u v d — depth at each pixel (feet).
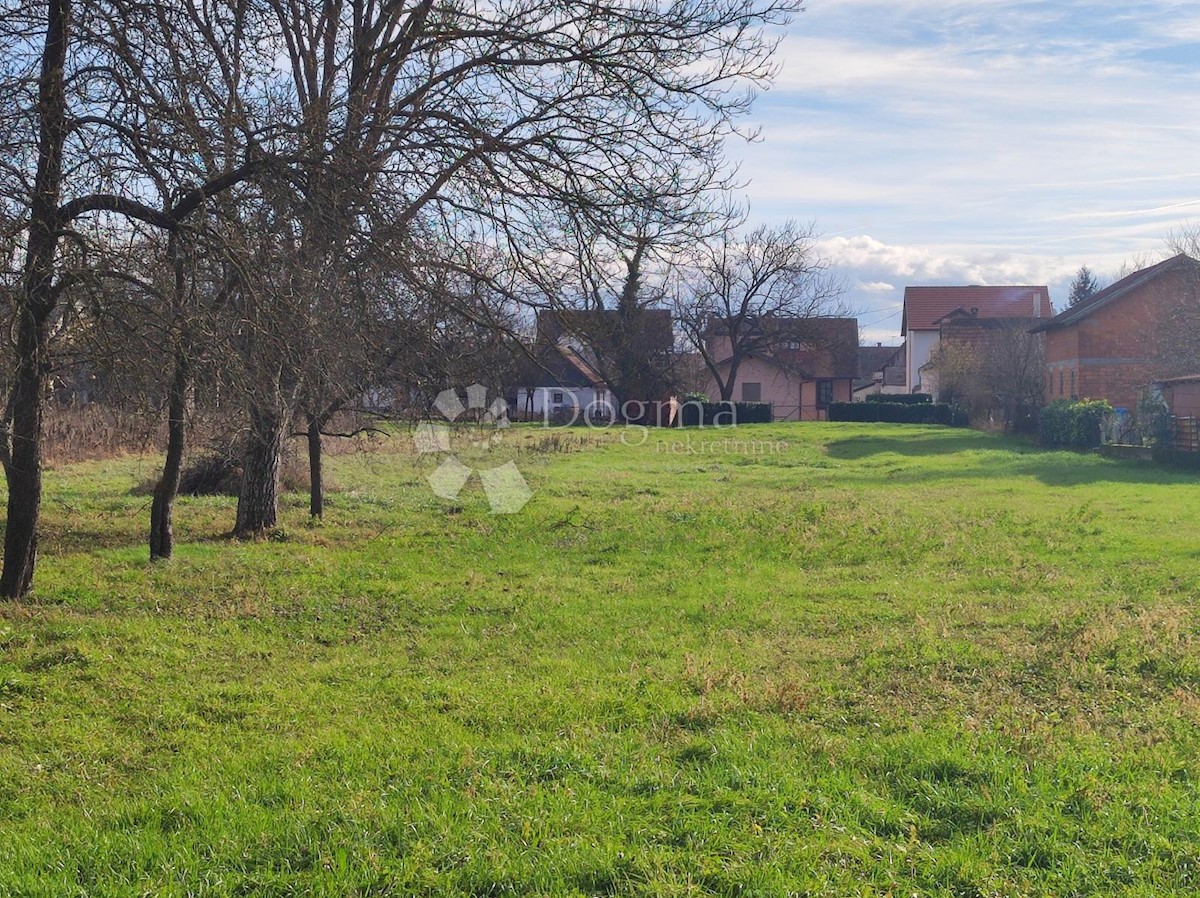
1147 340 135.64
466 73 36.27
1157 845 16.66
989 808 18.19
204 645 33.12
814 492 81.82
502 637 34.91
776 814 17.94
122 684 28.48
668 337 162.30
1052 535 54.03
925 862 16.26
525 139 34.35
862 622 36.06
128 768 22.68
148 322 31.53
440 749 22.49
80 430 87.10
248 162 31.12
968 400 172.86
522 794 19.24
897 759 20.70
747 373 241.35
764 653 31.73
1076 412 121.08
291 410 43.60
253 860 16.84
